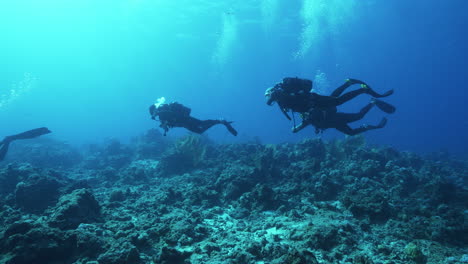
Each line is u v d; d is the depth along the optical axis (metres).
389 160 12.90
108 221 7.36
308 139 14.72
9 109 147.00
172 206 9.01
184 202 9.34
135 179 12.71
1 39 83.69
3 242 5.21
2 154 6.94
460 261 5.29
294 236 6.27
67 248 5.48
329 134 55.00
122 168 15.44
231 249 5.88
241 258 5.27
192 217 7.72
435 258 5.48
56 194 8.98
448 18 65.12
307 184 10.09
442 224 6.81
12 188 9.89
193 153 14.46
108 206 8.73
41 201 8.52
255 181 10.19
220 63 91.62
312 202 8.98
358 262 5.04
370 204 7.59
